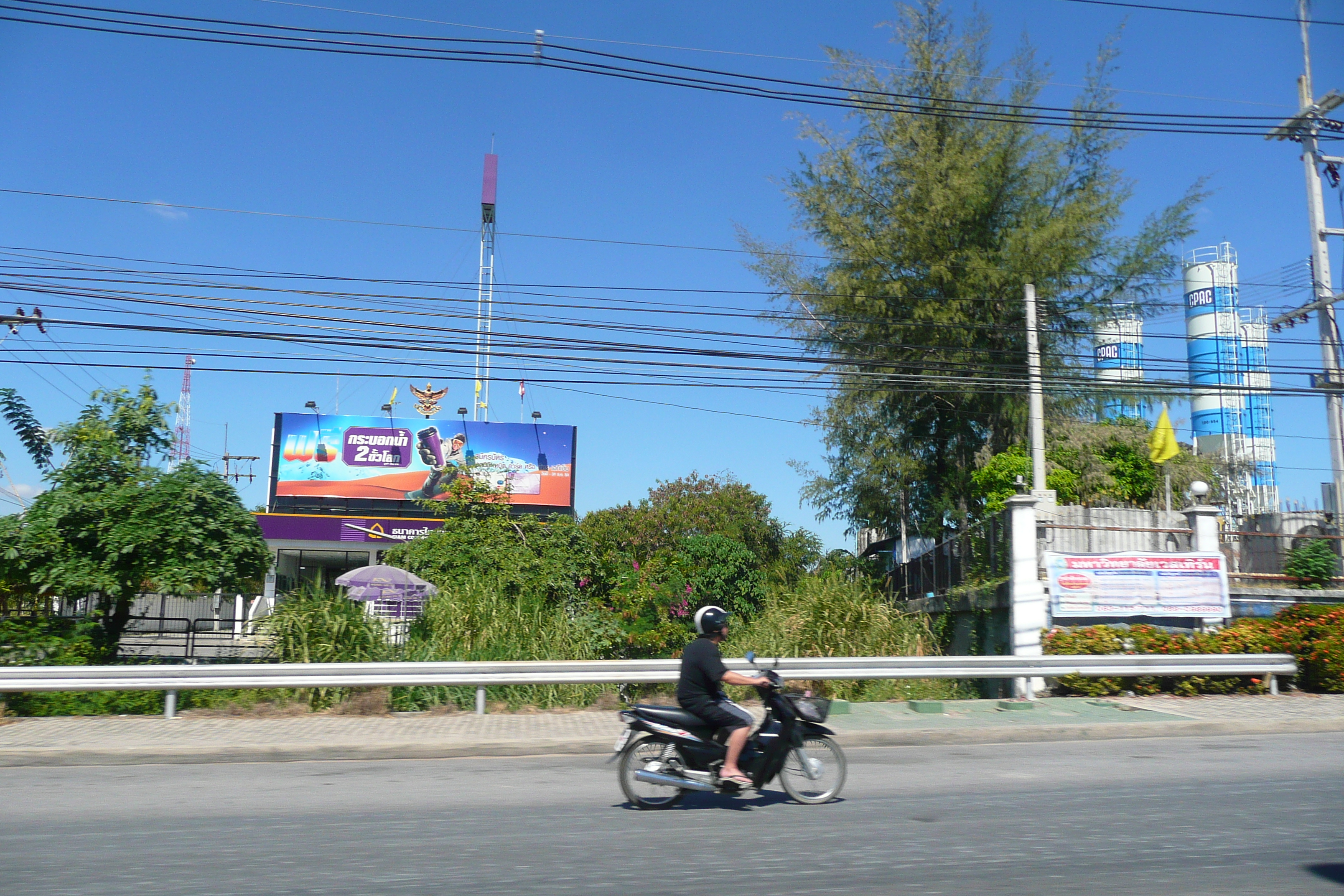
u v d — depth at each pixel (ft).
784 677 46.52
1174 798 27.58
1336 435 72.64
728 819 25.09
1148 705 47.26
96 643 52.31
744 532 132.77
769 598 60.54
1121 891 18.57
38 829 24.26
